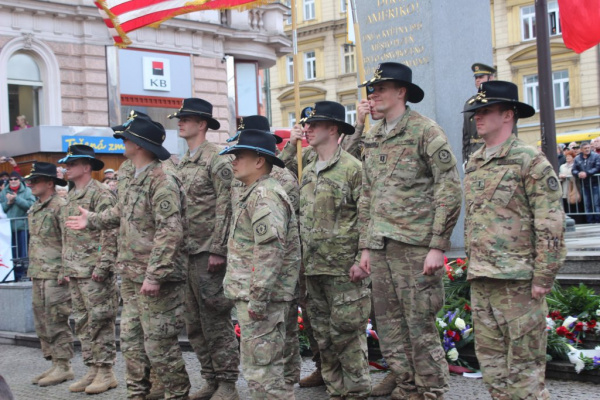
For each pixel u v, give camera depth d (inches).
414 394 202.8
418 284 193.9
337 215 211.2
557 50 1366.9
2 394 113.0
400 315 201.3
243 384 263.4
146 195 226.2
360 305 207.2
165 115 965.2
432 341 195.8
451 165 189.0
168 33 964.6
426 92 350.3
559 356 230.7
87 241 276.2
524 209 172.4
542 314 171.8
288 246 191.5
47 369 322.3
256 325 184.7
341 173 212.4
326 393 240.8
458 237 354.0
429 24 347.9
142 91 940.0
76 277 274.1
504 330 173.0
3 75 832.3
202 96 1003.9
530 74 1387.8
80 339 280.1
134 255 228.5
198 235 239.8
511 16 1398.9
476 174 180.1
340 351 208.7
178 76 975.0
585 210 509.7
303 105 1683.1
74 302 279.9
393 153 198.1
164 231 218.4
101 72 904.3
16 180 470.6
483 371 176.6
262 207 184.2
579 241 356.5
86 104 892.0
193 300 242.8
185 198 230.8
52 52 869.2
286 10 1123.3
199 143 247.4
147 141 226.1
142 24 323.9
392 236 195.2
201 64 1002.7
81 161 282.4
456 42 359.9
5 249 444.5
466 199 181.8
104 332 273.1
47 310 293.1
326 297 212.5
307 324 246.7
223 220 234.1
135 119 229.0
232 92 1039.6
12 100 851.4
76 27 890.7
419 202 195.6
